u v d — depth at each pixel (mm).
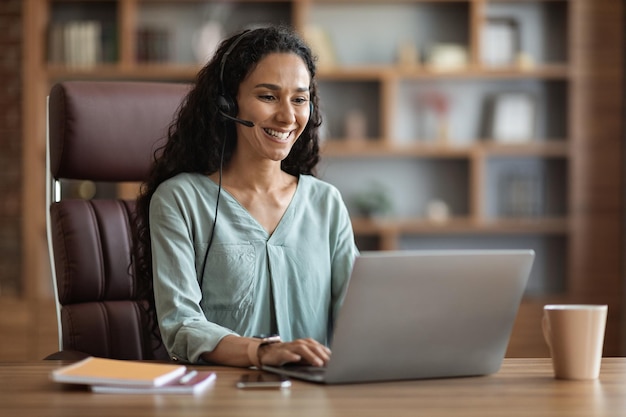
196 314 2061
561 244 5867
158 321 2102
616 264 5590
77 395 1520
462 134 5824
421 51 5785
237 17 5734
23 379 1675
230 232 2227
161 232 2180
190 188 2244
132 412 1389
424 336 1664
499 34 5699
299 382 1657
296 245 2277
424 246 5918
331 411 1396
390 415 1372
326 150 5555
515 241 5898
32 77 5488
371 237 5871
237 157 2297
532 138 5707
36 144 5496
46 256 5570
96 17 5703
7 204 5500
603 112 5586
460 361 1712
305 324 2258
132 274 2611
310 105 2385
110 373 1579
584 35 5570
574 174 5598
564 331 1683
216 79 2287
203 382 1586
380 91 5785
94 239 2660
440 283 1649
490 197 5883
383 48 5793
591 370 1688
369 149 5586
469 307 1688
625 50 5562
